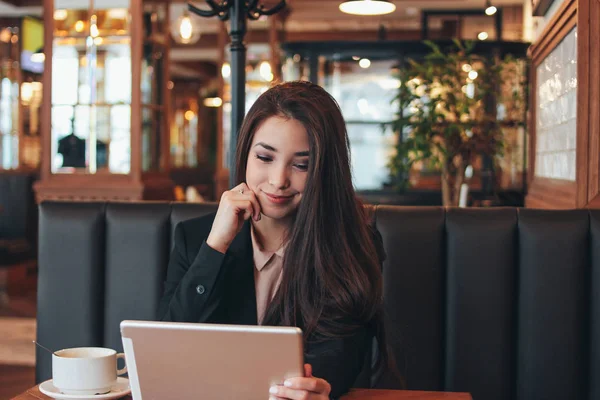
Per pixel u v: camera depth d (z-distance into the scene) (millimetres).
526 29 8336
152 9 5902
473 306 2242
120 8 5613
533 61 3645
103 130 5633
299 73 7617
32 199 7891
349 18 11961
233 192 1604
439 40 7227
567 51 2734
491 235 2238
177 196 10008
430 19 9969
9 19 10031
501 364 2234
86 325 2451
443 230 2268
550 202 2924
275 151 1560
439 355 2262
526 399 2217
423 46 7312
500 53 7039
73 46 5664
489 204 5656
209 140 17891
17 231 7781
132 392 1264
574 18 2553
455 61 3742
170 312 1600
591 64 2420
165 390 1243
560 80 2891
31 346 4754
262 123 1588
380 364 2092
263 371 1204
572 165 2602
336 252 1583
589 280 2199
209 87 17812
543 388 2207
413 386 2260
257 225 1701
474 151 3619
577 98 2436
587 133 2424
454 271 2256
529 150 3689
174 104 17594
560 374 2197
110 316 2439
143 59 5695
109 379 1482
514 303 2240
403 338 2256
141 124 5664
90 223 2447
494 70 3848
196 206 2420
